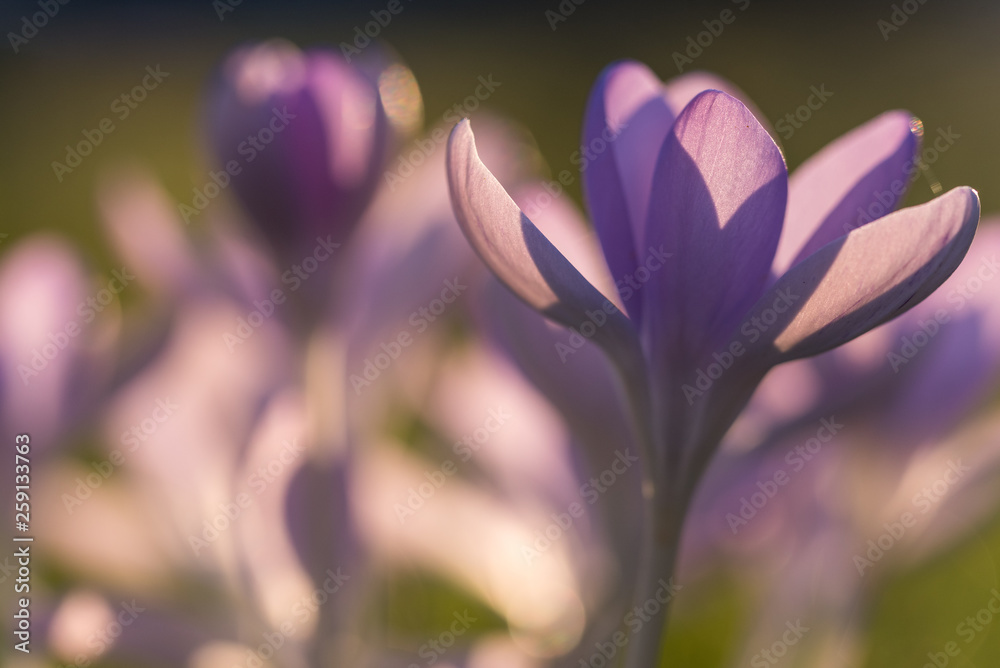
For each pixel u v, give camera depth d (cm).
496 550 49
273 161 43
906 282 37
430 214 47
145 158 129
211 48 196
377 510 47
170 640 45
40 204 107
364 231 45
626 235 39
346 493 45
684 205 38
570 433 45
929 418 46
